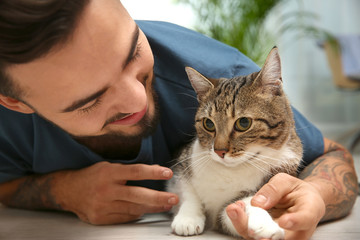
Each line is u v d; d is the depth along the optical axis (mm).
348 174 1206
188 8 3799
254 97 1129
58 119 902
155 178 1069
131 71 881
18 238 1041
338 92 5398
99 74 795
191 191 1169
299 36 4426
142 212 1134
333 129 5238
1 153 1310
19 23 699
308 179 1107
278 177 938
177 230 1010
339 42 3990
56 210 1414
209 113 1186
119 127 1029
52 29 715
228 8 3486
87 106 862
